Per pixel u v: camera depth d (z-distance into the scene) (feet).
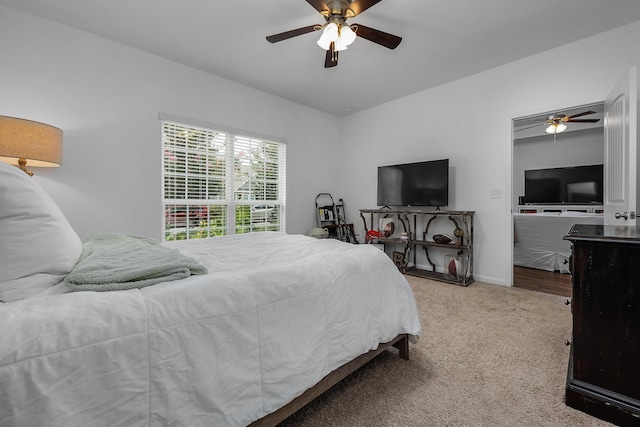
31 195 2.70
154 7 7.36
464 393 4.58
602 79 8.61
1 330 1.99
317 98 13.62
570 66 9.14
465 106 11.55
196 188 10.80
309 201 14.79
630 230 4.87
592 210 21.15
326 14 6.66
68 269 2.92
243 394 2.97
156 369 2.47
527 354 5.78
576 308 4.35
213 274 3.49
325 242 6.36
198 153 10.82
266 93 12.87
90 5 7.29
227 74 11.10
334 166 16.11
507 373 5.13
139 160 9.36
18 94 7.43
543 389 4.70
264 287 3.44
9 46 7.32
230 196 11.75
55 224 2.87
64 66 8.04
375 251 5.42
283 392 3.28
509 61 10.27
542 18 7.88
